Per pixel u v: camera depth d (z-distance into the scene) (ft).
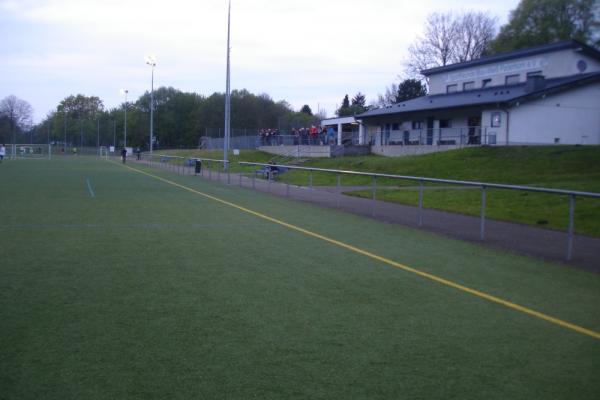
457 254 30.78
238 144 188.34
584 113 108.88
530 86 104.37
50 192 64.44
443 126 122.21
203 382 13.08
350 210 52.06
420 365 14.47
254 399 12.26
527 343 16.42
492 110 105.40
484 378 13.76
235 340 15.97
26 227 36.91
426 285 23.31
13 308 18.67
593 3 158.40
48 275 23.48
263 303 19.88
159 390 12.62
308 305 19.77
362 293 21.70
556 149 84.43
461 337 16.78
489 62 126.93
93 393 12.42
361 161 110.63
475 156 91.20
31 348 15.05
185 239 33.47
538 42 162.30
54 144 365.40
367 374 13.79
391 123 139.74
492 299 21.35
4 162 166.40
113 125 345.92
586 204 48.83
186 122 310.04
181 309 18.92
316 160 127.54
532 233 38.91
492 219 46.21
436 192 65.16
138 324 17.22
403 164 97.71
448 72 138.31
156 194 64.44
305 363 14.38
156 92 325.01
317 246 32.12
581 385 13.50
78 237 33.35
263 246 31.68
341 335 16.63
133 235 34.53
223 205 53.83
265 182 90.27
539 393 13.00
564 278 25.39
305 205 55.88
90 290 21.20
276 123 310.04
